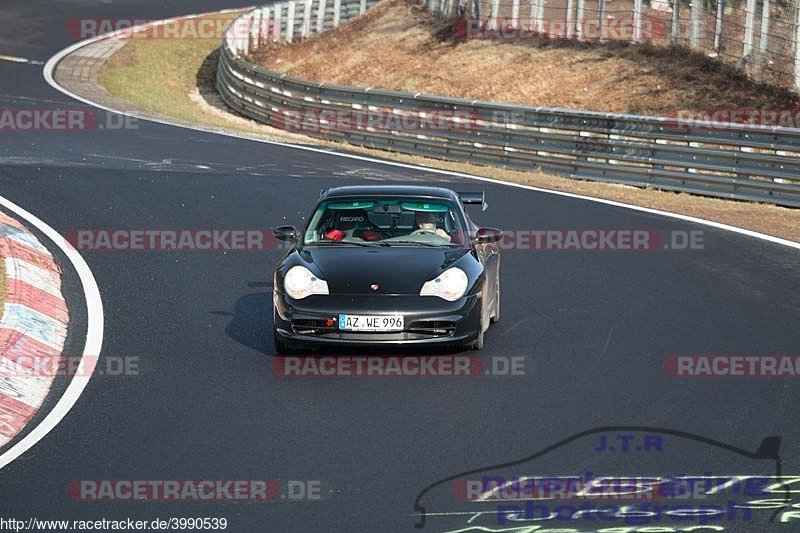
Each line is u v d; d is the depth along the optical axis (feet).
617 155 224.53
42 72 401.08
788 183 199.11
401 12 460.14
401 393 92.89
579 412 87.76
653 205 196.54
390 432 83.05
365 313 99.25
